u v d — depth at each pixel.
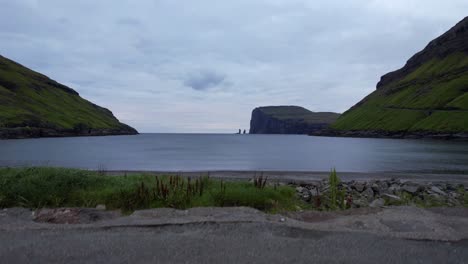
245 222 8.10
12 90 186.00
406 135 163.88
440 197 16.47
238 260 5.68
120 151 80.69
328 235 7.24
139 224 7.84
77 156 61.69
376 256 5.98
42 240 6.65
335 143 135.50
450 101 170.88
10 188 11.20
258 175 28.06
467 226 8.15
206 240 6.74
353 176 28.66
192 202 11.55
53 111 189.12
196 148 103.06
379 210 9.83
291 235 7.25
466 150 80.94
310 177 27.16
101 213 9.27
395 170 40.66
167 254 5.93
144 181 14.34
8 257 5.74
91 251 6.04
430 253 6.20
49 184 11.82
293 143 145.12
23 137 141.38
